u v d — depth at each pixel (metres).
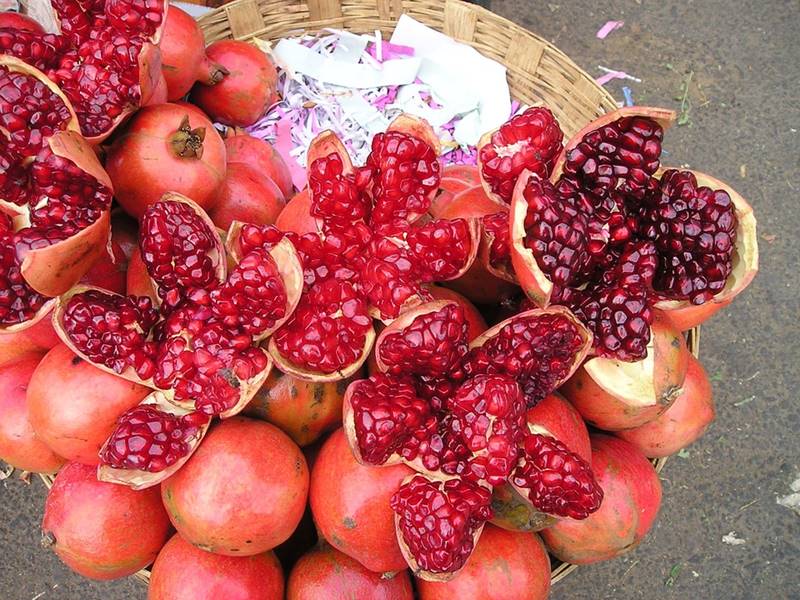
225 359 0.41
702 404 0.51
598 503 0.39
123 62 0.46
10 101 0.42
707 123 0.95
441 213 0.51
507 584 0.44
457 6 0.68
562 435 0.42
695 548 0.82
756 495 0.84
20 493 0.83
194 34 0.60
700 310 0.49
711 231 0.41
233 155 0.62
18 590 0.81
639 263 0.42
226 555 0.43
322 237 0.46
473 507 0.39
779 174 0.94
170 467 0.41
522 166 0.45
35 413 0.42
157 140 0.49
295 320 0.43
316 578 0.45
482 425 0.39
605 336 0.42
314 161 0.46
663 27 0.99
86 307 0.41
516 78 0.69
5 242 0.42
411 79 0.71
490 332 0.42
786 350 0.88
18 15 0.52
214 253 0.44
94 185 0.42
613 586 0.81
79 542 0.44
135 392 0.42
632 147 0.42
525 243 0.40
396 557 0.43
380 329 0.45
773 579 0.81
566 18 0.99
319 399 0.44
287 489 0.42
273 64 0.70
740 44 0.99
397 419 0.39
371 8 0.71
